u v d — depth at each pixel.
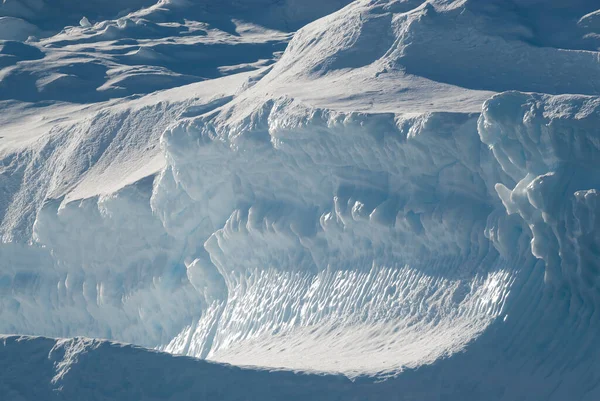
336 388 101.19
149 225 150.62
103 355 102.19
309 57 148.38
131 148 172.62
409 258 117.00
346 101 128.75
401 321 113.50
